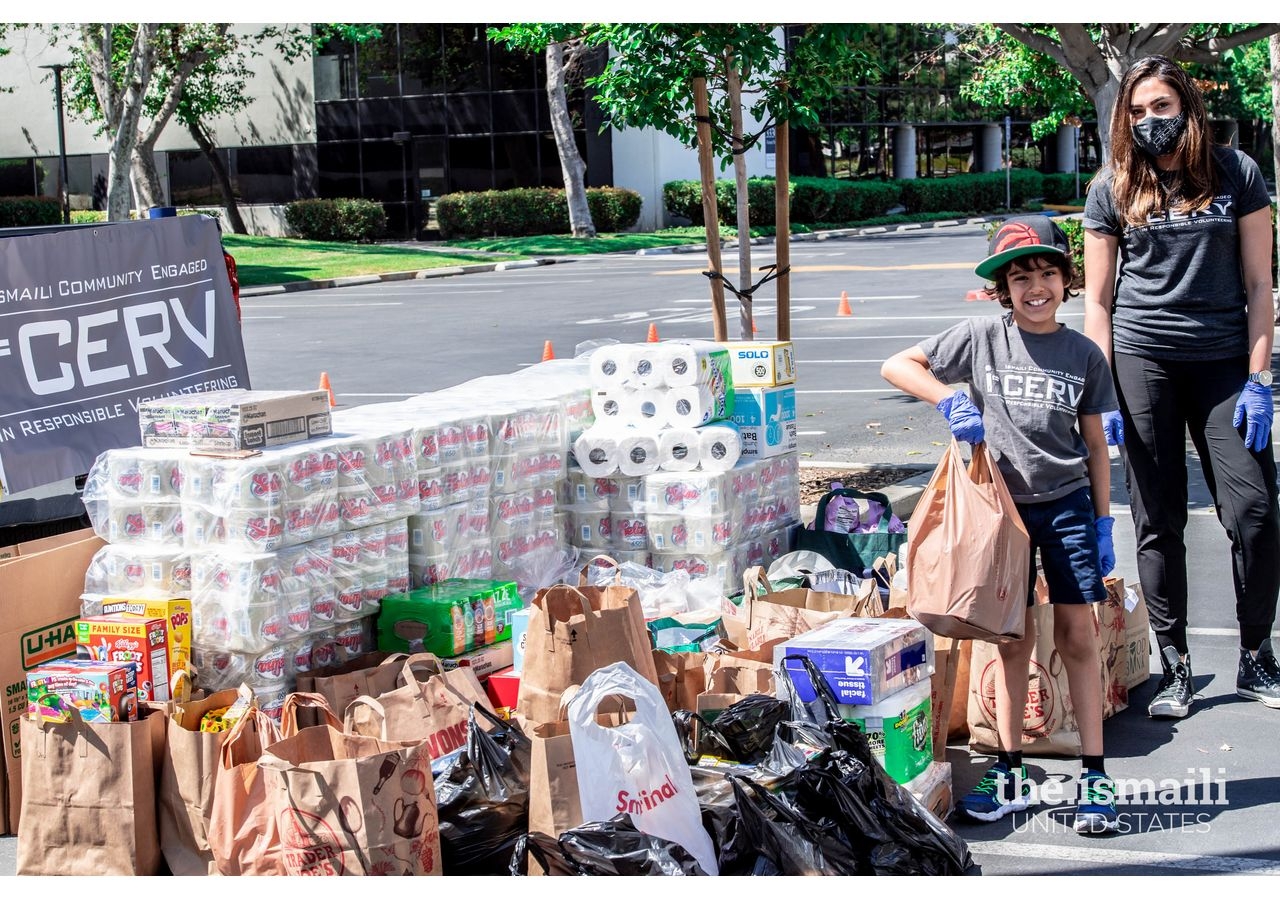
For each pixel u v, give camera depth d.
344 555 5.12
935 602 4.39
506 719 4.59
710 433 6.25
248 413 4.85
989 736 5.20
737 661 4.66
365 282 30.78
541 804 3.92
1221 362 5.27
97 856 4.19
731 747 4.30
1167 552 5.46
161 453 4.94
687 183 40.59
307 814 3.71
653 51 7.73
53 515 6.18
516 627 5.07
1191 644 6.41
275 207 42.44
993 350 4.62
